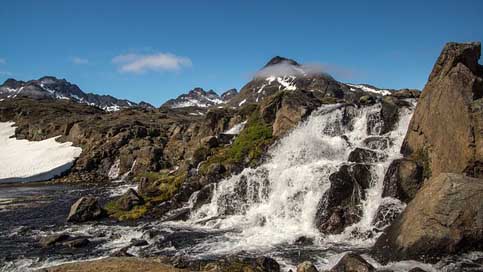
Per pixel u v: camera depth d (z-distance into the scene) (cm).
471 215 1390
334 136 2870
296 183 2259
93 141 6281
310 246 1766
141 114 8750
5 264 1689
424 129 2072
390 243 1508
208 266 1500
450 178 1462
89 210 2575
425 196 1486
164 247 1841
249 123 3556
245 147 3072
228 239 1936
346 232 1852
